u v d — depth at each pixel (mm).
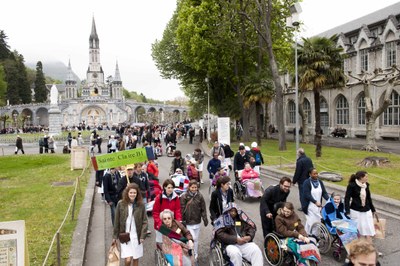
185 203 7105
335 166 18391
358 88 39844
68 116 118188
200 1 33688
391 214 10344
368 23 42062
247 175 12844
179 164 13375
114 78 151375
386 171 16500
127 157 9328
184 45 34594
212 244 6457
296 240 6414
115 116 125250
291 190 14094
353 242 3168
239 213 6387
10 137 45969
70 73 152125
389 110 36188
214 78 40844
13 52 116188
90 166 21969
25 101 116938
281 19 32156
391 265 6945
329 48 22078
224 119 22781
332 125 44750
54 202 12281
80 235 8641
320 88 22219
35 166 22922
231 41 31375
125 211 6398
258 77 29875
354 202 7527
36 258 7109
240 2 29703
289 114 54875
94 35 140875
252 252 6027
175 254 5766
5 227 4738
